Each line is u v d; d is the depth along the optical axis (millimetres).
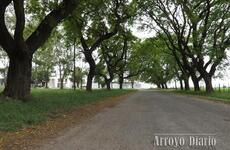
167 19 50781
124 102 28938
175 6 50156
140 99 34500
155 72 92812
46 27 20469
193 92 53625
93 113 18406
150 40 59125
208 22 45688
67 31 35625
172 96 42875
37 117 13961
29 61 20062
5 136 10461
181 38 51594
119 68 68375
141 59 81312
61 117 15664
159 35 55438
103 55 62875
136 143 9516
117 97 38656
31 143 9664
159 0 49875
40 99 21156
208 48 45000
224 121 14617
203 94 45531
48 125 13172
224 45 45094
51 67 85500
